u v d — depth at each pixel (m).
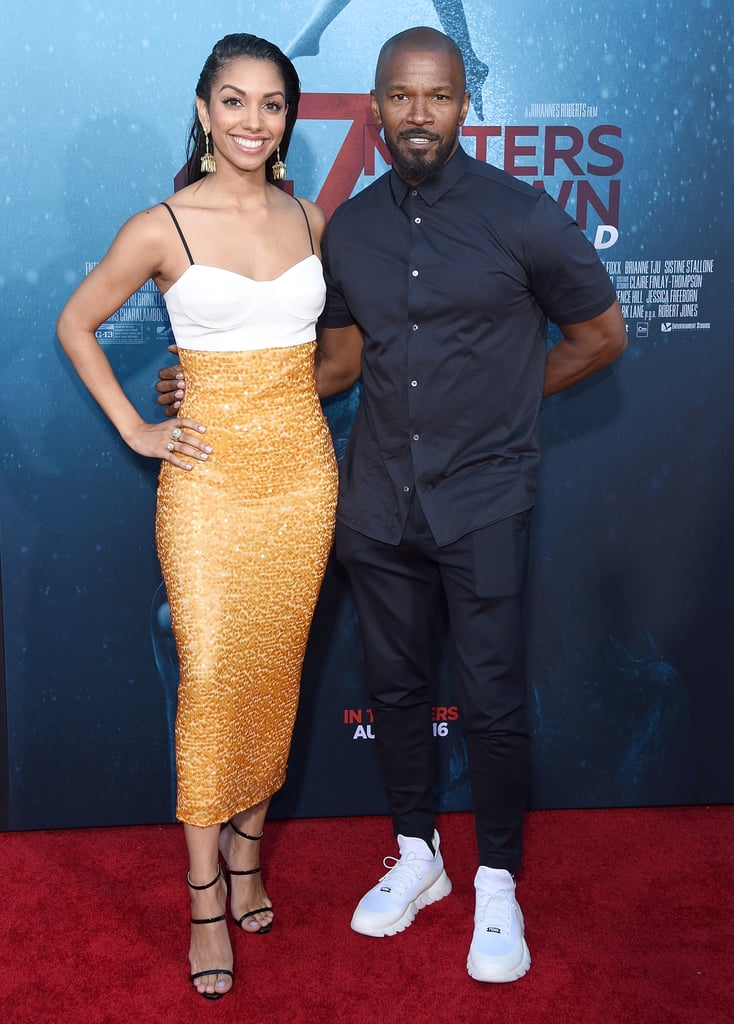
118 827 2.49
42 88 2.10
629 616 2.44
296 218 1.93
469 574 1.92
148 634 2.39
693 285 2.28
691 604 2.45
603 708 2.49
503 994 1.88
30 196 2.15
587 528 2.39
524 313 1.87
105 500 2.31
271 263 1.85
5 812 2.45
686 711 2.50
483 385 1.88
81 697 2.41
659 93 2.18
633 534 2.40
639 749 2.51
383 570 2.03
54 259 2.18
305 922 2.10
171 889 2.21
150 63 2.10
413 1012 1.83
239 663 1.92
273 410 1.88
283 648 2.00
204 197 1.85
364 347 1.97
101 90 2.11
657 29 2.15
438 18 2.13
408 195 1.85
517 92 2.17
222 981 1.88
